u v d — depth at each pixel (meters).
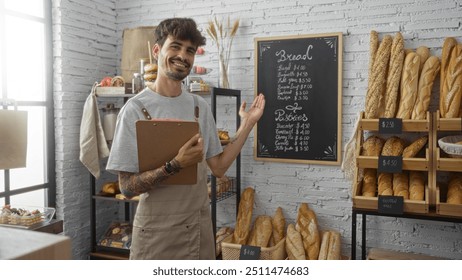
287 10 2.91
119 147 1.49
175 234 1.57
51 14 2.94
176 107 1.59
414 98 2.37
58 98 2.96
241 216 2.86
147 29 3.05
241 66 3.05
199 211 1.64
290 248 2.63
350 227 2.83
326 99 2.81
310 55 2.83
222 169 1.78
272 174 3.02
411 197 2.25
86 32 3.15
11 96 2.72
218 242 2.87
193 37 1.51
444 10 2.54
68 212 3.04
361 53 2.73
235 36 3.05
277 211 2.94
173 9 3.24
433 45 2.57
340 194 2.84
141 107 1.53
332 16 2.79
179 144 1.40
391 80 2.43
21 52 2.79
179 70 1.50
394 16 2.64
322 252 2.57
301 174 2.94
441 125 2.27
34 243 0.52
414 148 2.37
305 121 2.88
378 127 2.40
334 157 2.82
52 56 2.96
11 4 2.70
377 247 2.78
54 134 2.99
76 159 3.11
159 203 1.56
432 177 2.26
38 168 2.95
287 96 2.91
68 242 0.54
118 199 2.95
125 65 3.09
